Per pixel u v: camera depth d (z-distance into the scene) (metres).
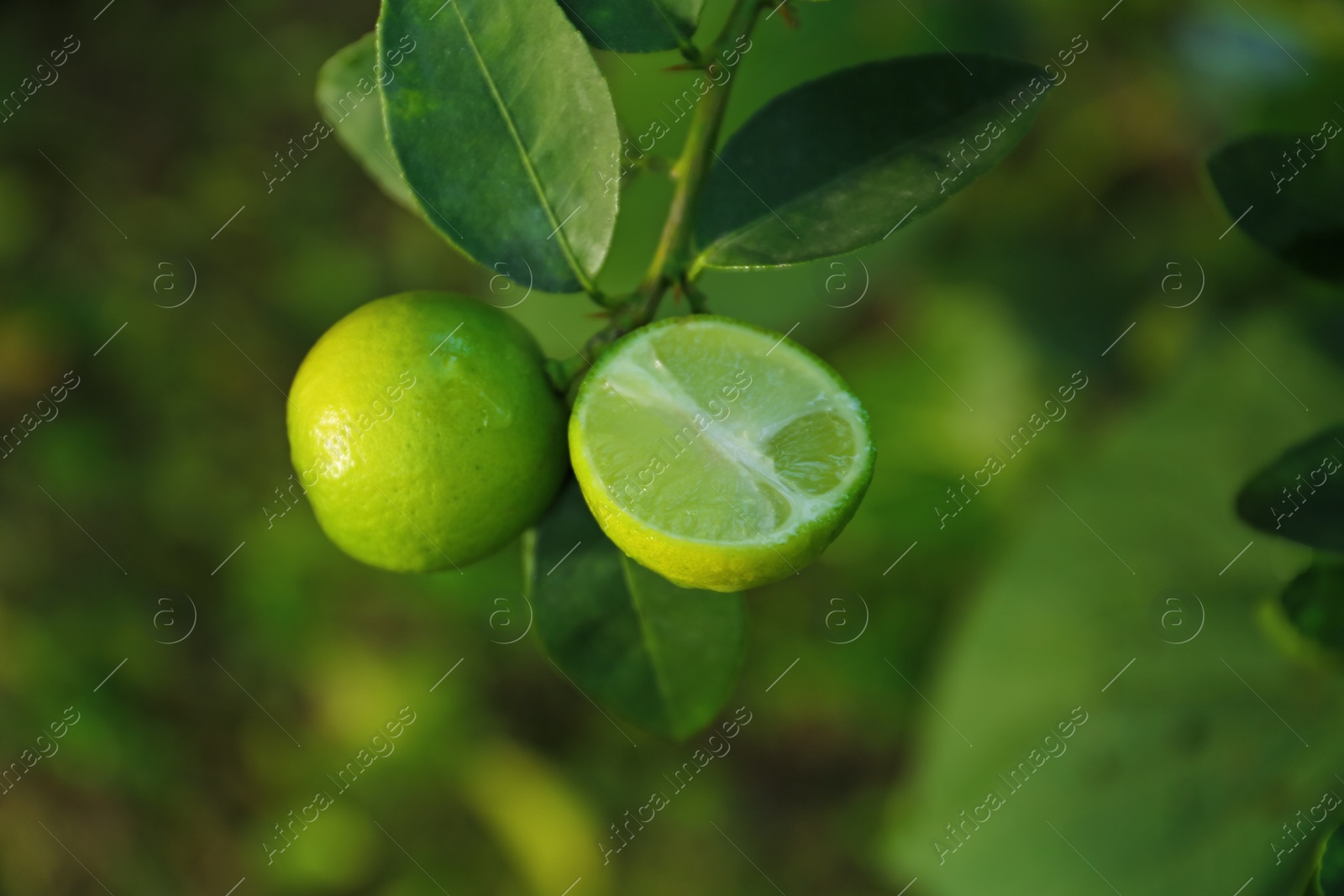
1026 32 0.72
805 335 0.90
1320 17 0.63
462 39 0.46
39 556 1.10
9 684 1.07
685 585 0.47
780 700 1.01
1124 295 0.80
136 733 1.07
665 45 0.47
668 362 0.47
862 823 1.01
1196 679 0.61
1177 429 0.63
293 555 1.10
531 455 0.47
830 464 0.47
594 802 1.04
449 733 1.06
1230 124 0.69
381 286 1.14
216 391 1.14
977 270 0.82
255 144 1.19
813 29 0.63
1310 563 0.49
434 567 0.48
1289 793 0.59
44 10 1.24
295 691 1.10
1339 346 0.62
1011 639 0.63
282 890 1.05
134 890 1.05
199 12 1.23
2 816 1.06
